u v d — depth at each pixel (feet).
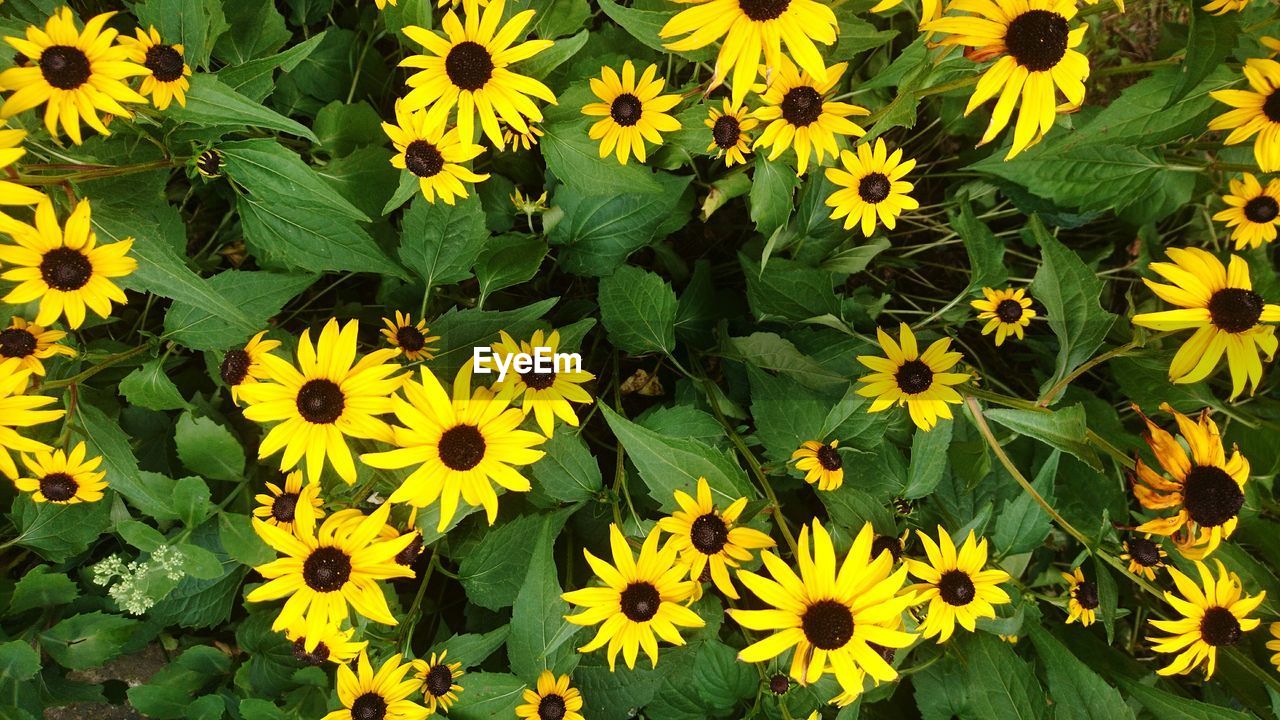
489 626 2.18
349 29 2.26
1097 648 2.27
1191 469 1.89
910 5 2.21
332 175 2.07
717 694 2.11
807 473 1.97
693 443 1.79
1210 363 1.87
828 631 1.68
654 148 2.05
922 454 2.01
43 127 1.74
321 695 2.06
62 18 1.62
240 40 2.03
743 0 1.67
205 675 2.10
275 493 1.91
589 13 1.98
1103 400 2.33
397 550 1.74
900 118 1.91
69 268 1.65
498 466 1.71
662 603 1.79
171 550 1.94
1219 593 1.92
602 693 2.08
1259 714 2.14
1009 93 1.70
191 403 2.06
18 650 1.98
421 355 1.94
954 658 2.08
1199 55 1.73
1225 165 2.10
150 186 1.86
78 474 1.85
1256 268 2.32
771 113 1.94
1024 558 2.04
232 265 2.27
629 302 2.10
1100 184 2.18
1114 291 2.56
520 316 1.94
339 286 2.31
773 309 2.14
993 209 2.48
